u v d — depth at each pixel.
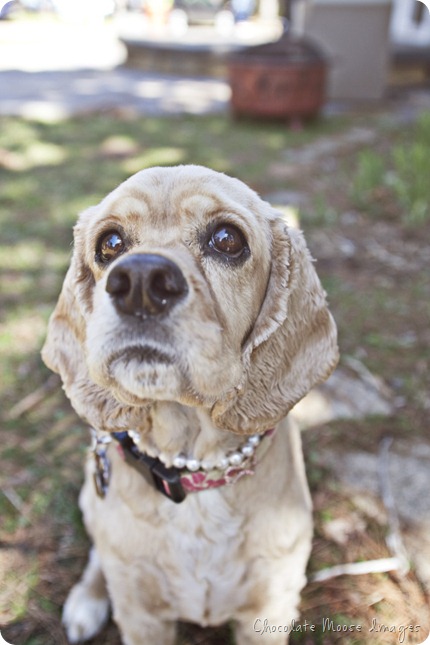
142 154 7.70
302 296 1.88
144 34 16.45
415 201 5.80
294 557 2.03
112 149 7.91
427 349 3.91
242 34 19.08
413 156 6.41
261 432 1.84
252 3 26.03
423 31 13.11
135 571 2.00
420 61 12.75
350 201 6.23
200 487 1.92
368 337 4.02
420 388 3.56
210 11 25.23
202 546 1.96
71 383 1.92
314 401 3.46
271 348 1.83
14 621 2.43
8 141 8.09
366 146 8.16
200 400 1.56
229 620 2.45
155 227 1.67
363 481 2.96
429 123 7.72
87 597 2.45
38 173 6.96
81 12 28.20
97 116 9.64
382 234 5.52
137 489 1.96
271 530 1.98
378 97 11.23
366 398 3.49
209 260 1.65
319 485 2.95
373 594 2.50
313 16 10.64
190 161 7.39
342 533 2.73
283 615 2.12
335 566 2.61
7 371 3.69
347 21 10.64
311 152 7.93
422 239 5.43
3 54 17.53
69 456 3.12
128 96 11.37
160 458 1.90
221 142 8.34
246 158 7.61
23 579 2.58
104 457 2.07
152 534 1.96
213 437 1.87
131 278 1.41
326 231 5.54
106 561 2.05
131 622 2.13
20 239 5.32
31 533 2.75
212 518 1.94
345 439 3.21
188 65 14.24
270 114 9.01
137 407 1.81
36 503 2.88
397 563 2.60
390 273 4.87
